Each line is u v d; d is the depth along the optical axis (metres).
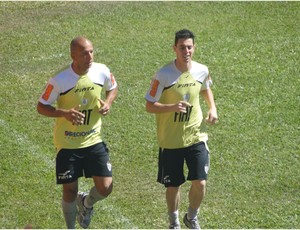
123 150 27.61
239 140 28.11
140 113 30.19
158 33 37.78
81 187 25.47
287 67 33.88
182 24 38.78
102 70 21.66
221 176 25.94
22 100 31.38
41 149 27.62
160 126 22.11
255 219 23.66
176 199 22.41
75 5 41.28
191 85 21.91
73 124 21.33
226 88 32.00
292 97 31.22
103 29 38.34
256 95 31.44
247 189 25.23
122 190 25.27
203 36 37.28
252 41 36.62
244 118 29.61
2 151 27.30
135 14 39.97
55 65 34.72
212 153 27.30
